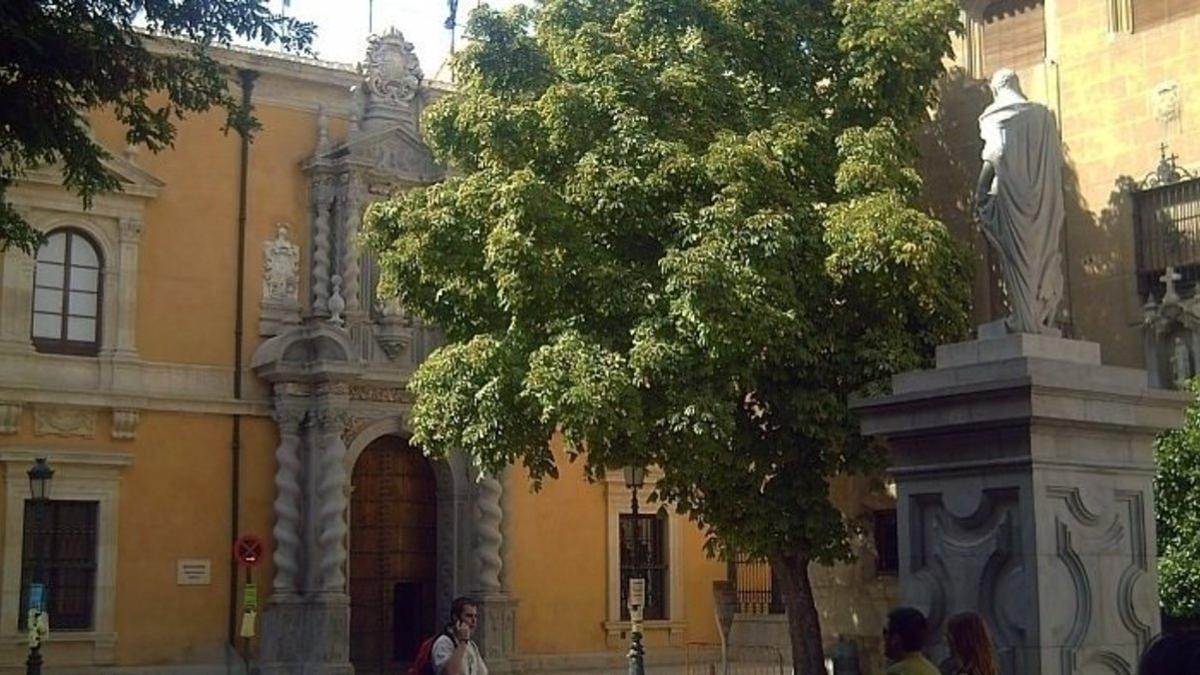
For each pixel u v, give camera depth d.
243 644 32.12
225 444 32.59
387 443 34.69
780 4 22.03
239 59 32.94
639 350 18.84
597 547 37.03
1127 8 22.91
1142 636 12.56
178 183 32.56
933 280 19.59
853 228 19.34
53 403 30.61
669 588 37.94
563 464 36.72
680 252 18.94
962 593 12.61
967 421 12.47
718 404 18.77
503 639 34.38
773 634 36.09
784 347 19.56
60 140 15.81
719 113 21.17
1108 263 22.72
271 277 33.47
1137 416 12.67
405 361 33.91
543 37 22.45
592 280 19.62
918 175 21.86
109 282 31.50
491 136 20.94
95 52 15.66
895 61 21.42
